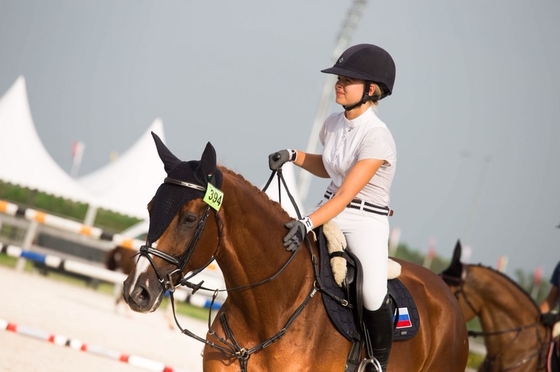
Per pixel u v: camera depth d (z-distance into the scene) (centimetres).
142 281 741
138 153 3775
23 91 3722
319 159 974
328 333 851
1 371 1334
